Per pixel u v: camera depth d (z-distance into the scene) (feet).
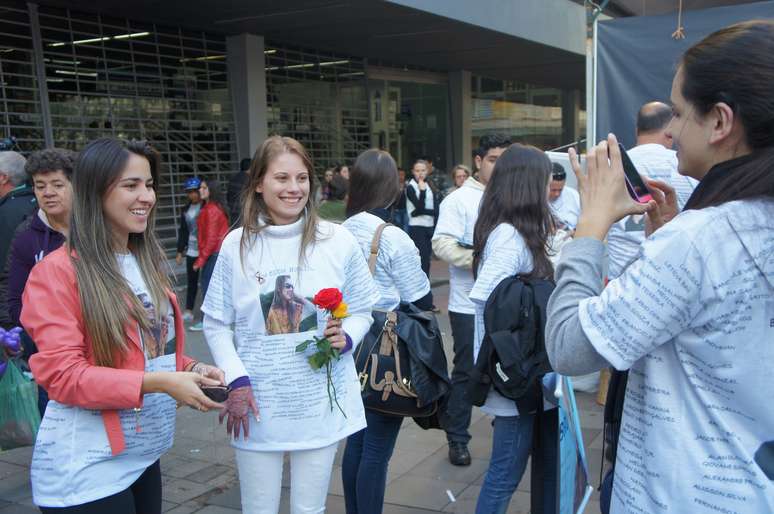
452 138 52.49
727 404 4.07
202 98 34.45
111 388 6.18
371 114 45.39
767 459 4.00
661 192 5.47
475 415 16.39
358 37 36.09
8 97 27.09
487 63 47.11
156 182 7.25
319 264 7.76
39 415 10.61
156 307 7.00
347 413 7.97
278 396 7.54
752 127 4.05
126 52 31.01
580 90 67.26
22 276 11.15
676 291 4.05
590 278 4.59
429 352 9.55
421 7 28.60
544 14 37.63
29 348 11.84
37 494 6.47
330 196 27.14
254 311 7.63
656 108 12.47
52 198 10.69
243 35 34.81
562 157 17.10
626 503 4.50
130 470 6.63
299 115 39.86
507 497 8.99
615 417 5.33
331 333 7.41
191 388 6.21
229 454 14.29
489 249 9.22
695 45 4.35
